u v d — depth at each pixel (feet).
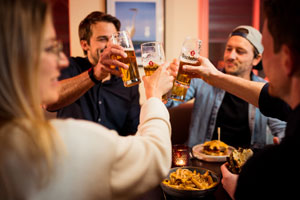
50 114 7.05
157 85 2.50
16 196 1.29
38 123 1.31
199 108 6.32
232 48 5.79
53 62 1.50
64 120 1.50
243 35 5.65
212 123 6.14
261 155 1.68
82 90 3.79
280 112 3.05
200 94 6.37
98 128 1.53
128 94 6.15
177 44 7.76
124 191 1.61
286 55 1.65
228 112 6.06
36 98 1.36
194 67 3.46
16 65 1.27
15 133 1.27
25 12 1.26
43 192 1.32
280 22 1.65
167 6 7.56
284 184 1.50
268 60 1.89
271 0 1.76
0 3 1.22
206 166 3.97
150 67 3.22
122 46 3.11
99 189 1.47
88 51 5.83
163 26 7.57
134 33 7.51
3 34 1.23
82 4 7.25
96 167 1.44
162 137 1.89
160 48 3.20
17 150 1.26
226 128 6.10
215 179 3.04
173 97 3.54
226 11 7.79
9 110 1.30
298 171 1.46
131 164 1.63
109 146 1.50
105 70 3.43
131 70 3.20
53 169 1.31
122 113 6.01
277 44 1.71
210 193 2.80
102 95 5.81
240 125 6.02
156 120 2.05
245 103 5.95
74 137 1.39
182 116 7.71
